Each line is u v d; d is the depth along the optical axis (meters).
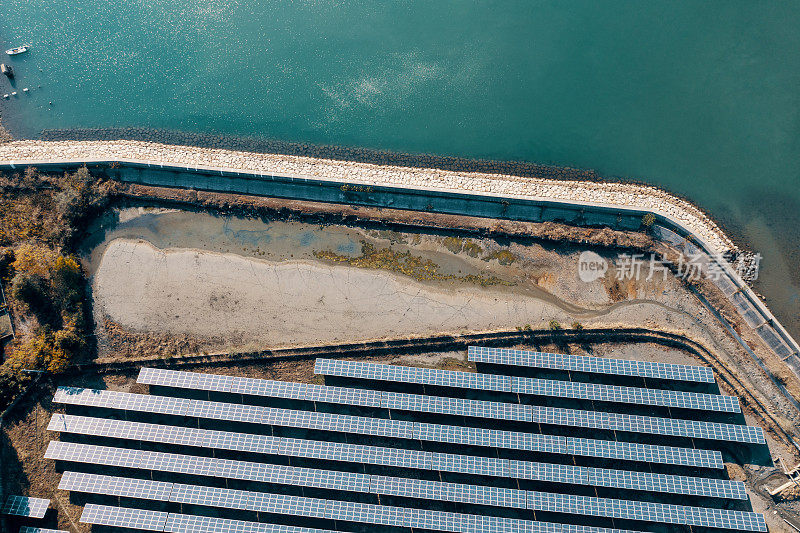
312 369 60.69
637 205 63.72
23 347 58.97
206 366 61.22
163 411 57.12
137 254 64.25
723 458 57.22
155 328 62.25
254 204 64.94
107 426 57.19
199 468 55.53
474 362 60.34
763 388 58.78
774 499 55.94
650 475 54.19
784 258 62.94
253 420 56.47
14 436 58.69
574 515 55.53
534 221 64.44
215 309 62.69
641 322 61.22
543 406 57.41
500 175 65.88
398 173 65.88
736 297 61.25
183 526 54.22
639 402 56.19
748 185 65.00
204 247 64.56
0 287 61.62
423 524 53.56
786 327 61.41
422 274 63.38
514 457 56.84
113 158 65.94
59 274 60.56
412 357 61.00
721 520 52.78
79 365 60.66
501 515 55.88
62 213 62.97
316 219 65.12
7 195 64.94
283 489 57.09
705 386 58.97
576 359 57.69
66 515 56.97
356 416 57.53
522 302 62.16
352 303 62.53
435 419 58.00
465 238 64.19
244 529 54.12
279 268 63.72
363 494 56.56
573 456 56.78
